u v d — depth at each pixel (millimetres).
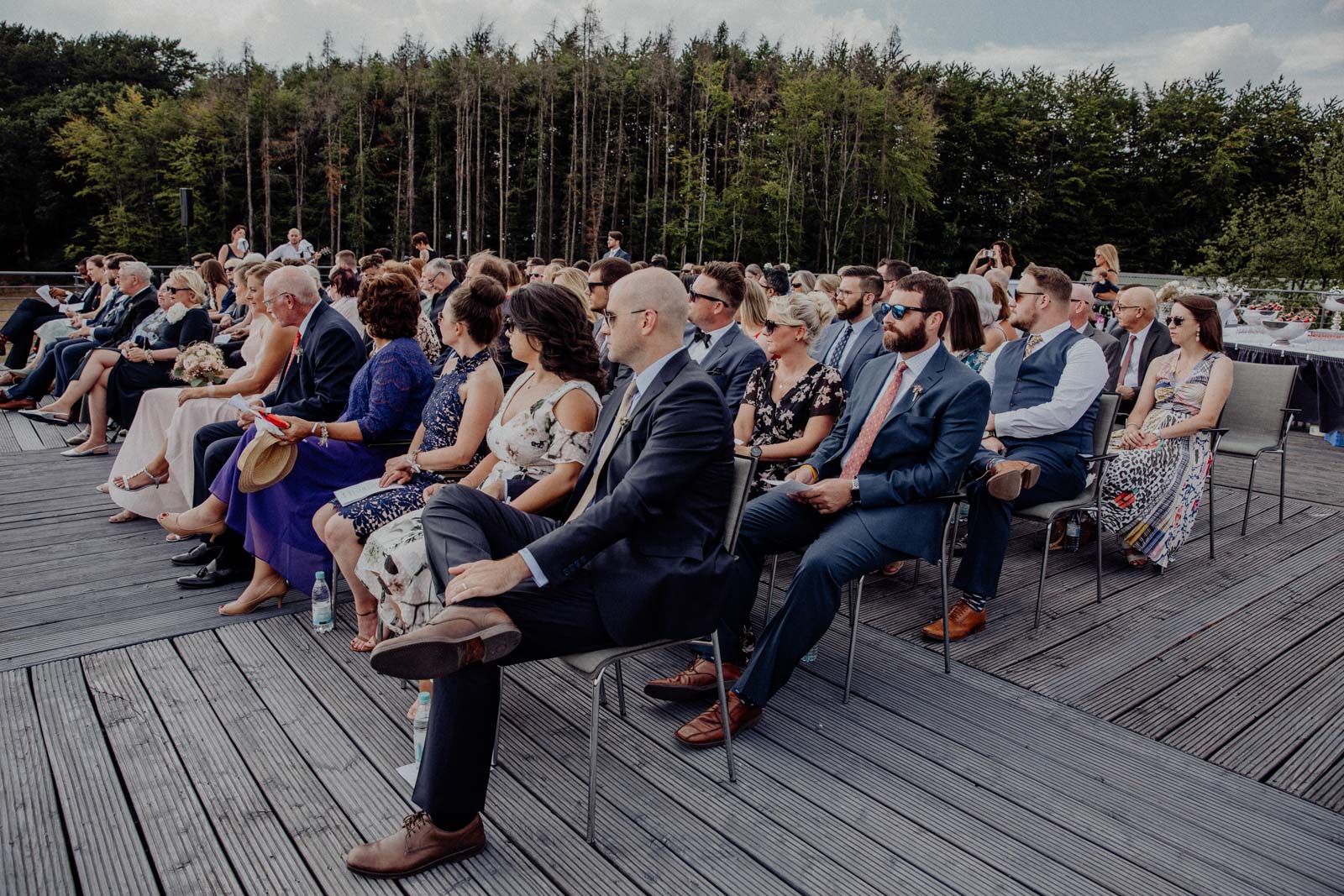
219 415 3898
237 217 47938
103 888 1759
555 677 2797
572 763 2277
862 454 2863
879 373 2982
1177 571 3998
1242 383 4715
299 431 3018
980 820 2074
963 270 52625
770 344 3238
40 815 1991
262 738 2344
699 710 2588
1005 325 5039
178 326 5648
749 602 2711
